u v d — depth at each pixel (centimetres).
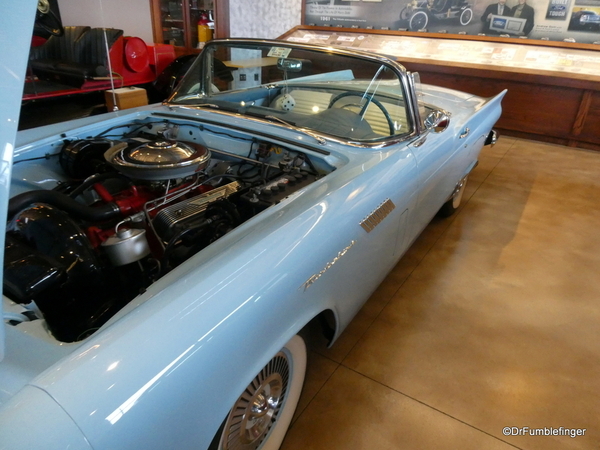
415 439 160
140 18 644
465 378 188
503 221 336
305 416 167
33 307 104
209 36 640
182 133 215
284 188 162
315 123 203
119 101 453
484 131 309
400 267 268
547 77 521
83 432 70
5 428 67
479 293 246
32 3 72
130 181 173
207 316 93
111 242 126
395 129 204
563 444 160
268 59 221
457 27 580
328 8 664
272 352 113
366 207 153
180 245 146
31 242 129
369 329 215
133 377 78
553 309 236
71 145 185
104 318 125
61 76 476
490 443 159
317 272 128
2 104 73
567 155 510
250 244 113
